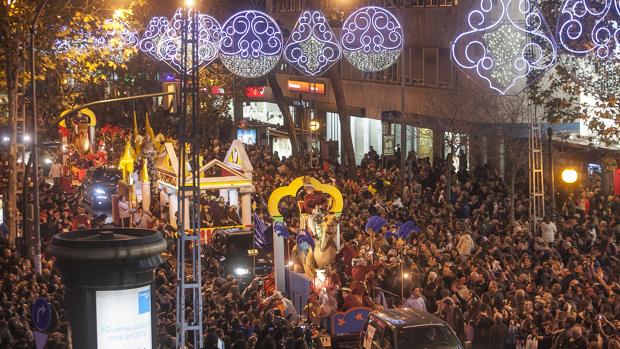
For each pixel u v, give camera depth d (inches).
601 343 1014.4
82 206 2267.5
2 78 1870.1
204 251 1766.7
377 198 1982.0
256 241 1686.8
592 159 2113.7
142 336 625.3
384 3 3137.3
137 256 615.2
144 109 4210.1
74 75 2190.0
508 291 1258.0
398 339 1074.7
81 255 604.7
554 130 2185.0
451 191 2075.5
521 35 2381.9
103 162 2876.5
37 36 1856.5
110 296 614.9
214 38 3462.1
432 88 2849.4
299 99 3518.7
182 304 820.0
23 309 1117.1
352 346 1302.9
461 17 2652.6
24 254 1587.1
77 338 617.9
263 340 1061.1
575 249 1400.1
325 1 3545.8
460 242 1514.5
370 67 3211.1
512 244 1512.1
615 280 1330.0
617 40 1770.4
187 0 892.0
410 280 1339.8
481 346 1126.4
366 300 1317.7
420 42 2913.4
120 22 2034.9
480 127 2352.4
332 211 1572.3
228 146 3120.1
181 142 874.1
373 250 1515.7
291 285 1581.0
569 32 1876.2
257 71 3671.3
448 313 1178.0
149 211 2226.9
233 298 1315.2
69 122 2812.5
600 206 1791.3
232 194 2181.3
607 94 1774.1
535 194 1758.1
